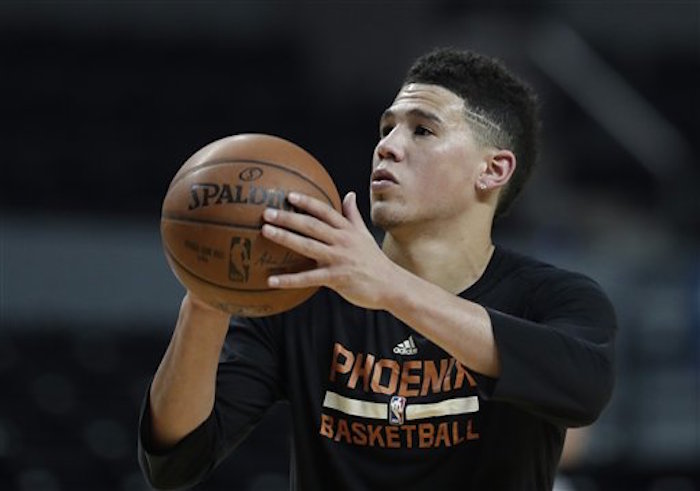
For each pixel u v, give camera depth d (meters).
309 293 7.48
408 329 8.55
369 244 7.18
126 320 33.50
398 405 8.39
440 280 8.72
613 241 37.25
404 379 8.45
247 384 8.67
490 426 8.32
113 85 42.91
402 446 8.38
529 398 7.50
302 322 8.75
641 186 41.94
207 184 7.30
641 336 30.84
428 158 8.55
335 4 43.38
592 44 45.75
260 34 44.94
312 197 7.31
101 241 34.25
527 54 40.06
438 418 8.35
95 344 32.06
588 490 26.59
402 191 8.52
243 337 8.88
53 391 29.50
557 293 8.50
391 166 8.56
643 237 37.59
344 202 7.43
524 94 9.12
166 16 44.75
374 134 42.03
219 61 44.19
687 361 30.64
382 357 8.52
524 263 8.91
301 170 7.47
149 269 34.12
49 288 33.44
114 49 44.09
